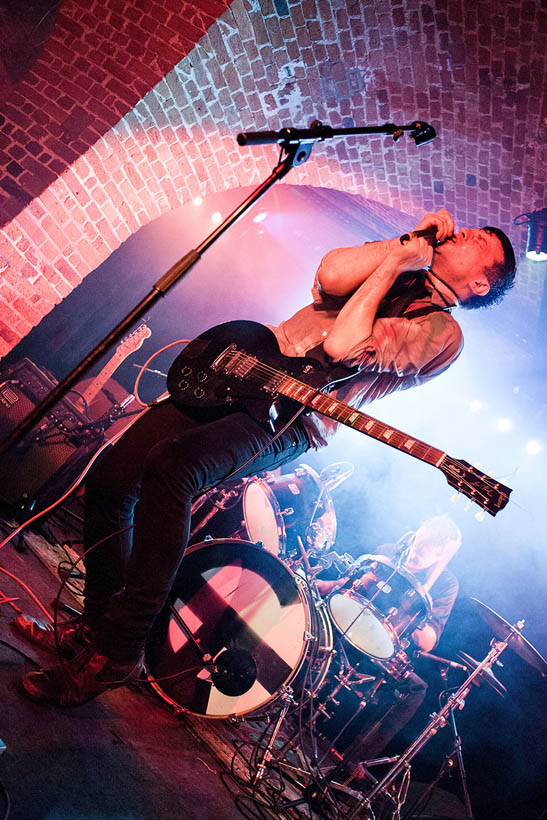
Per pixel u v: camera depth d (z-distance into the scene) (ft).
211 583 9.91
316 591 13.10
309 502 16.85
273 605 10.19
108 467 8.30
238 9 15.21
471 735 17.93
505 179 16.88
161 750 8.11
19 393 14.93
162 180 16.90
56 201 15.96
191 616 9.73
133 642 7.37
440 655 19.79
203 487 7.77
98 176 16.19
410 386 8.93
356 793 11.81
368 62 15.74
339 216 28.48
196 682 9.62
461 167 17.24
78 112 15.89
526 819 16.66
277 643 10.09
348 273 8.45
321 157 18.12
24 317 16.31
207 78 15.92
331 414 7.73
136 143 16.22
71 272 16.56
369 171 18.30
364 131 6.92
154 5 15.57
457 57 14.96
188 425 8.37
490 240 8.49
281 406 8.11
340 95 16.51
